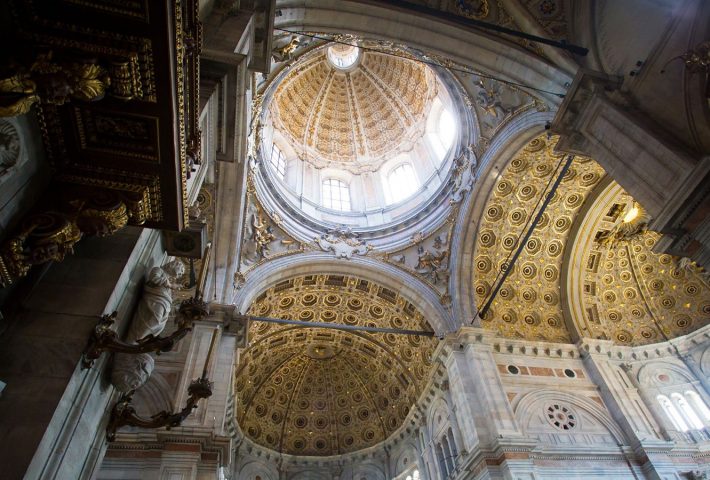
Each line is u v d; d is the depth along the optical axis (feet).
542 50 40.45
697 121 29.81
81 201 15.31
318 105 96.37
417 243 74.90
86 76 11.68
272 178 69.62
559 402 62.80
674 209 28.96
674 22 31.86
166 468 37.83
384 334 82.69
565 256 74.18
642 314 76.28
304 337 86.43
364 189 90.43
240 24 27.78
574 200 71.05
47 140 14.69
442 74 66.23
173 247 22.90
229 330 52.70
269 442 88.99
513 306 72.90
